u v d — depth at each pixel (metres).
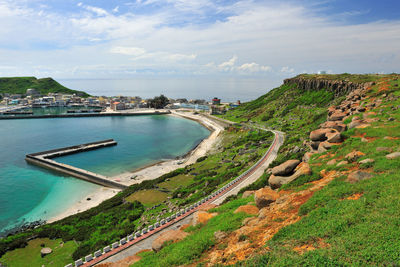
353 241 14.14
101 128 189.50
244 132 135.88
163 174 91.50
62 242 43.19
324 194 21.38
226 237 20.62
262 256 14.83
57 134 163.88
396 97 55.91
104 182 85.44
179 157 119.81
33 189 80.56
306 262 13.07
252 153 88.00
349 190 20.70
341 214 17.55
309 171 28.88
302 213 19.72
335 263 12.61
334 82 146.12
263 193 26.05
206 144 141.12
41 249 41.28
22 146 132.50
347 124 49.00
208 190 54.41
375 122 42.44
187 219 39.94
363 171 24.19
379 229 14.58
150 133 175.12
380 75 134.00
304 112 140.25
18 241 42.94
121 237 40.31
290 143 81.19
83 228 47.53
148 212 52.62
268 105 188.62
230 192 50.47
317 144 43.41
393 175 20.88
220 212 29.72
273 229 18.80
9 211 65.88
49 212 65.38
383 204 17.08
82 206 68.62
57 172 96.62
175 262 19.14
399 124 38.62
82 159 114.00
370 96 67.88
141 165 106.75
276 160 65.31
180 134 173.38
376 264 12.09
